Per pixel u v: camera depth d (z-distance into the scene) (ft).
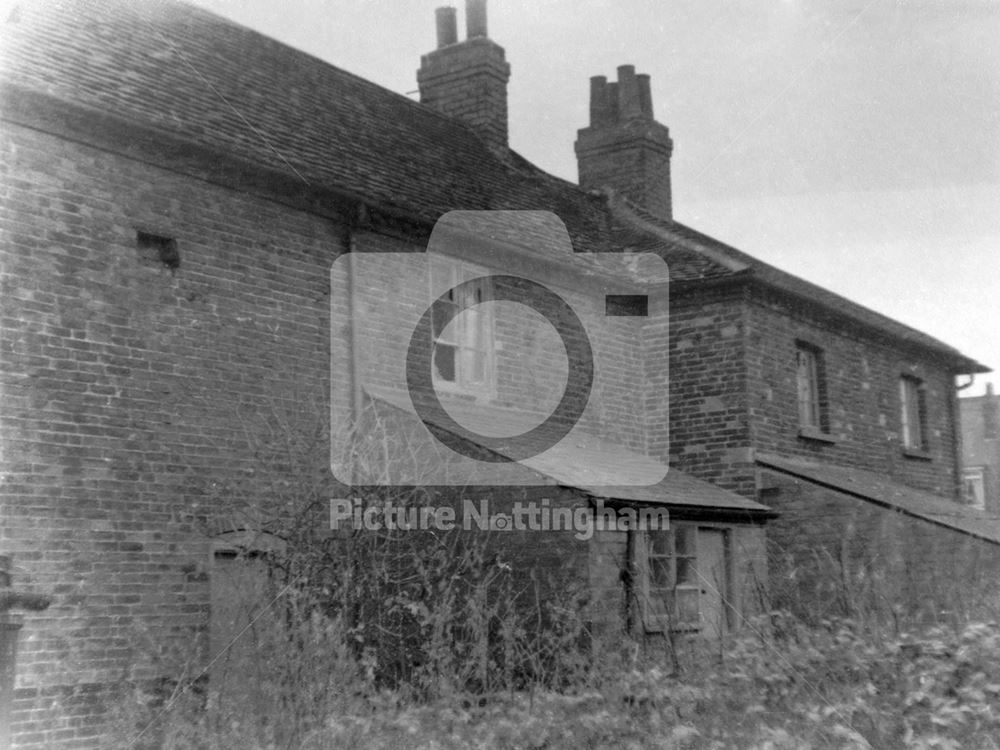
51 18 43.19
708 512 48.96
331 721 31.27
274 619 36.83
